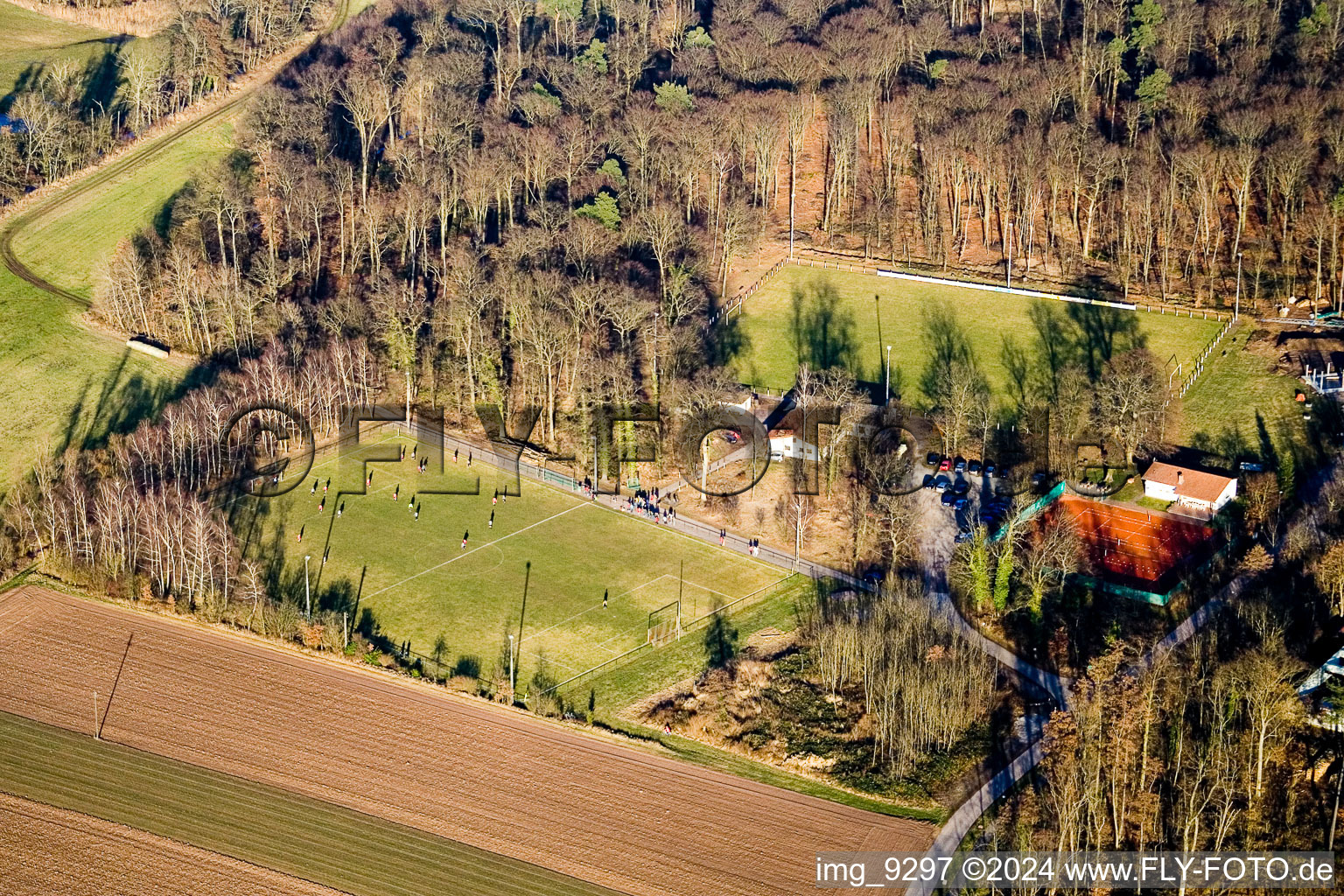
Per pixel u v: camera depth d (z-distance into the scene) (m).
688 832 174.50
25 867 166.50
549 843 172.62
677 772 184.25
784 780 183.00
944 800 178.00
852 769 183.75
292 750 185.25
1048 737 183.75
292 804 176.75
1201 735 177.62
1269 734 174.12
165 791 178.00
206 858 168.38
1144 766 170.50
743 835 174.25
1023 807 174.38
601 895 165.38
